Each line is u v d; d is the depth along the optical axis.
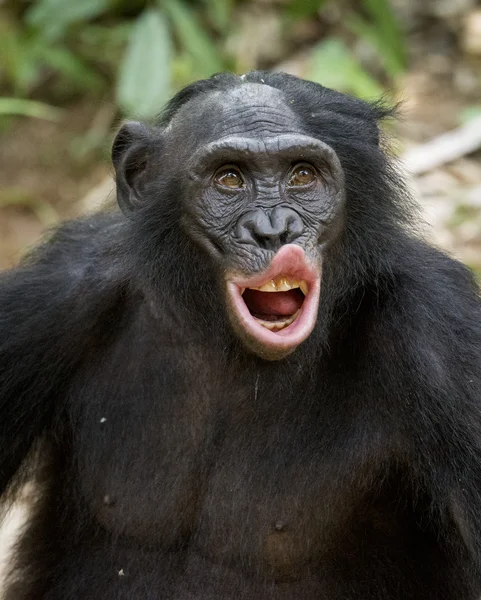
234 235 15.14
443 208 28.98
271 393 15.96
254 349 14.68
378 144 16.77
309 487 15.95
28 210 33.12
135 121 17.48
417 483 16.12
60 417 16.98
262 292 15.68
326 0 34.81
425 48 34.69
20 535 18.61
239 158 15.22
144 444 16.22
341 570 16.39
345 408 16.03
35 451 17.81
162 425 16.20
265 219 14.99
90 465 16.47
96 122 34.25
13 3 36.00
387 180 16.80
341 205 15.55
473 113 31.38
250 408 16.00
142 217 16.38
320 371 16.19
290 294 15.68
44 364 16.61
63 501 17.23
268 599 16.16
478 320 16.31
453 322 16.11
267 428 16.02
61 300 16.75
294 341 14.29
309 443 15.94
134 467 16.22
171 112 17.31
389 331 16.08
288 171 15.37
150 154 16.95
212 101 16.25
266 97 16.05
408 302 16.16
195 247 15.74
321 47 31.77
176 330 16.16
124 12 35.91
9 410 16.73
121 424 16.34
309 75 31.52
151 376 16.31
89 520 16.64
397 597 16.56
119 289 16.64
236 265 14.99
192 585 16.09
